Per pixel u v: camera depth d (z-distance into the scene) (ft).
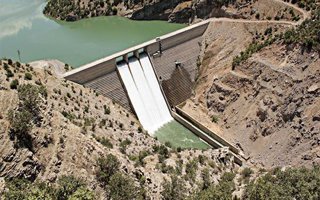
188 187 273.95
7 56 449.89
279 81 394.11
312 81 373.20
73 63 435.94
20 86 251.39
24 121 224.33
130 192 231.09
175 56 450.30
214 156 339.36
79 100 334.85
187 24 549.54
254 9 476.95
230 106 420.77
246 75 421.18
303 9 446.60
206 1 520.42
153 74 427.74
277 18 455.22
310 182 249.75
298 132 364.58
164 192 254.27
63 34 519.60
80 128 275.18
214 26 484.33
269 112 388.16
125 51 406.82
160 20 566.77
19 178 212.02
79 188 201.87
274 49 414.21
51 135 237.66
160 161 297.33
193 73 460.96
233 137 399.44
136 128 359.25
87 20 580.30
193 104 440.04
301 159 352.08
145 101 409.69
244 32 462.60
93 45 484.74
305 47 386.93
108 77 388.37
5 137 218.59
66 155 235.20
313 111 363.15
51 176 222.28
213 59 462.19
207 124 415.03
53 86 324.39
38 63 364.58
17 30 527.40
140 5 570.05
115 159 247.91
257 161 374.02
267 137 382.63
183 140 393.50
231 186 279.90
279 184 255.29
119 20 575.38
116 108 372.17
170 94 433.89
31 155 219.82
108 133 310.86
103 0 592.60
